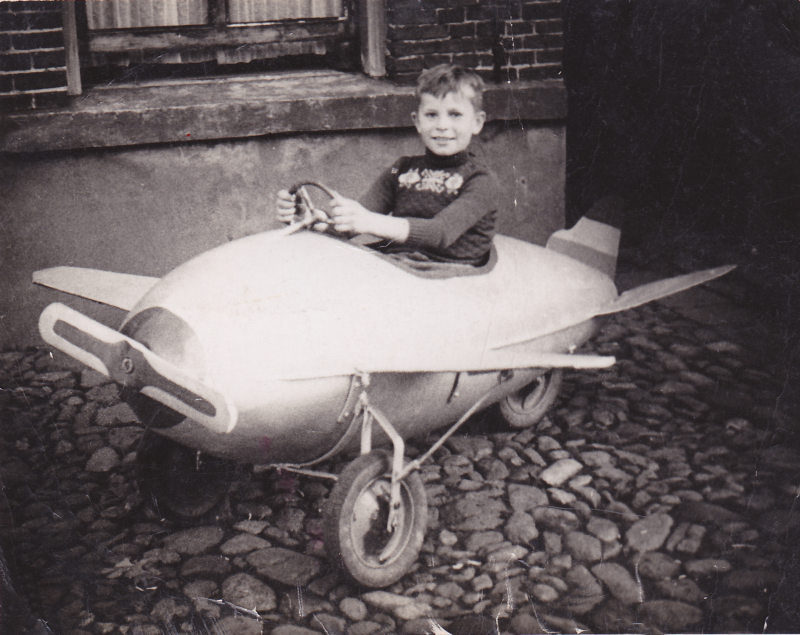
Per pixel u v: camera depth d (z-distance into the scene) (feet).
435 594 6.90
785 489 8.14
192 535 7.59
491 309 7.71
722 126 11.16
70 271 8.05
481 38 10.82
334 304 6.77
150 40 11.20
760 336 10.87
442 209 8.00
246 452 7.02
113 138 10.22
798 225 11.13
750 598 6.97
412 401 7.46
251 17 11.47
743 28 10.57
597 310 8.79
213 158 10.66
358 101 10.66
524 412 9.15
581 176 11.71
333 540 6.47
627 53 11.00
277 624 6.58
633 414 9.47
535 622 6.62
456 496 8.07
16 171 10.22
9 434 9.07
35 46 9.94
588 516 7.84
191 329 6.48
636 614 6.77
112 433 9.17
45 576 7.09
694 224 11.77
